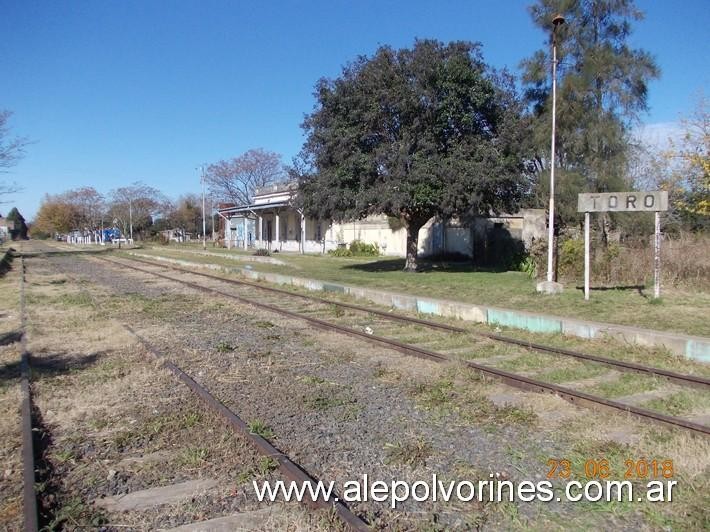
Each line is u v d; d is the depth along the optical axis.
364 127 20.78
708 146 23.05
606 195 13.30
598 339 10.25
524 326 11.66
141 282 22.00
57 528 3.83
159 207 88.19
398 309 14.80
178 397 6.70
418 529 3.85
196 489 4.40
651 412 5.84
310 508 4.08
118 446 5.27
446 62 20.20
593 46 23.22
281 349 9.57
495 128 21.19
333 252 37.47
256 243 53.75
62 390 7.00
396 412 6.29
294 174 23.19
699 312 11.59
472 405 6.45
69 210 93.31
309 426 5.81
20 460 4.91
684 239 16.78
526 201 22.42
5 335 10.59
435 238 31.50
